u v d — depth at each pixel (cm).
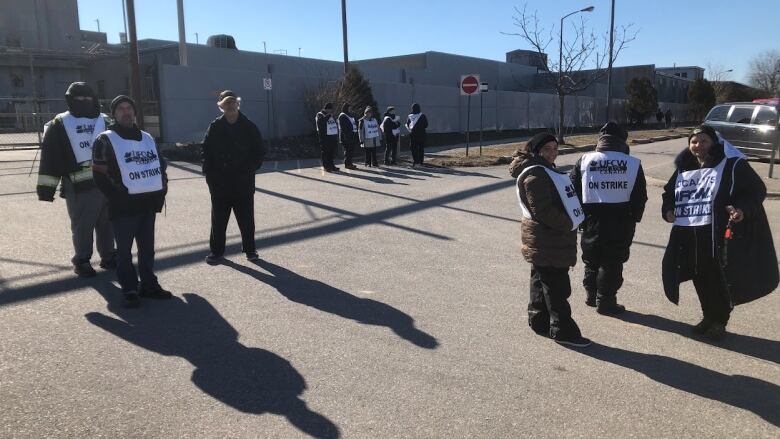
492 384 384
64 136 565
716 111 1881
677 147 2528
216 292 555
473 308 527
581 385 386
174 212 915
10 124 2683
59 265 622
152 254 534
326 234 806
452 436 322
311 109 2297
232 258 673
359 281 598
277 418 336
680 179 478
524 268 659
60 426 322
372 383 381
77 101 575
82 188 573
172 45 2964
